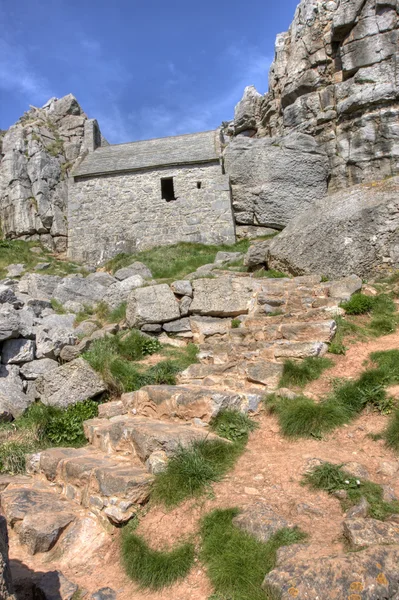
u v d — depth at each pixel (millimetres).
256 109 25703
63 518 4625
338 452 4875
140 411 6277
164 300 9375
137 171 22078
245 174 21578
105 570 4074
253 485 4473
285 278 10133
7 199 23391
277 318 8461
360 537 3525
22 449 6047
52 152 24656
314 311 8367
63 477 5219
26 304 10727
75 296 12195
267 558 3604
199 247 19797
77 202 22312
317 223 10953
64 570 4129
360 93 19609
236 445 5168
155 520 4332
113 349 8297
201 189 21484
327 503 4109
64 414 6602
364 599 3080
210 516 4109
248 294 9586
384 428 5113
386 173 19219
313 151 20875
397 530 3604
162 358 8242
